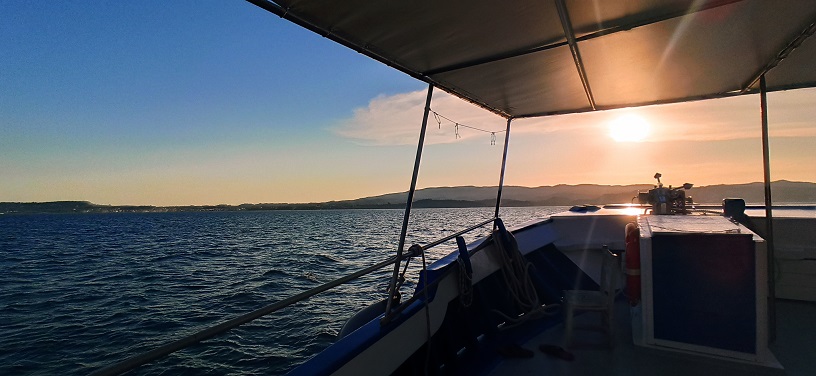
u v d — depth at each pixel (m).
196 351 10.22
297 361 9.60
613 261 3.21
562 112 4.94
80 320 13.91
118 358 10.55
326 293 16.11
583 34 2.69
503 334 3.65
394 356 2.43
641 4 2.30
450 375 2.96
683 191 4.90
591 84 3.89
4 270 26.17
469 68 3.19
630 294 3.25
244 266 25.38
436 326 2.97
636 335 3.13
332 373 1.95
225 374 8.96
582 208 6.49
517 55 3.00
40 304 16.52
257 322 12.43
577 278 4.96
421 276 3.09
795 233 4.17
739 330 2.69
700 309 2.81
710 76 3.67
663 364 2.87
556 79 3.67
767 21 2.54
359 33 2.38
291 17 2.09
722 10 2.38
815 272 4.07
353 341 2.26
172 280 21.12
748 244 2.70
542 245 4.92
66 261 30.38
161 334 12.33
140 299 16.86
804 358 2.98
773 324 3.28
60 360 10.45
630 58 3.18
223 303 15.84
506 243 4.11
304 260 27.41
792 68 3.52
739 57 3.19
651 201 5.01
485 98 4.21
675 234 2.89
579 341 3.38
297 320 12.64
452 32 2.49
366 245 37.00
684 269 2.86
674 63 3.31
